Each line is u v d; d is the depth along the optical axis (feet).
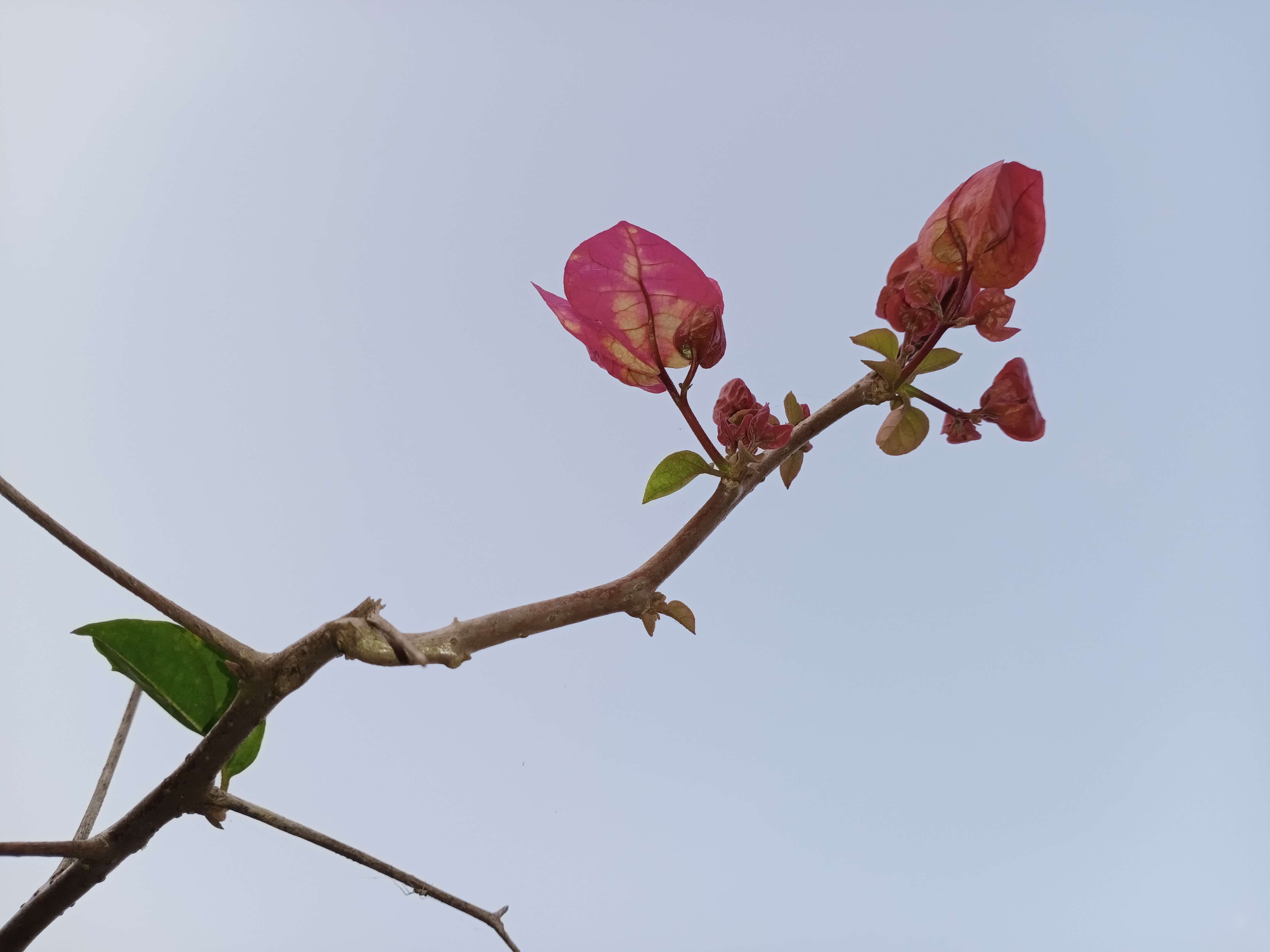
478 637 0.68
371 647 0.66
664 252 0.80
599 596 0.73
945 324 0.86
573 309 0.83
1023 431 0.90
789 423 0.85
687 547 0.77
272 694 0.68
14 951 0.73
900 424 0.92
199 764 0.70
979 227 0.83
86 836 0.83
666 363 0.83
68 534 0.65
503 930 0.76
